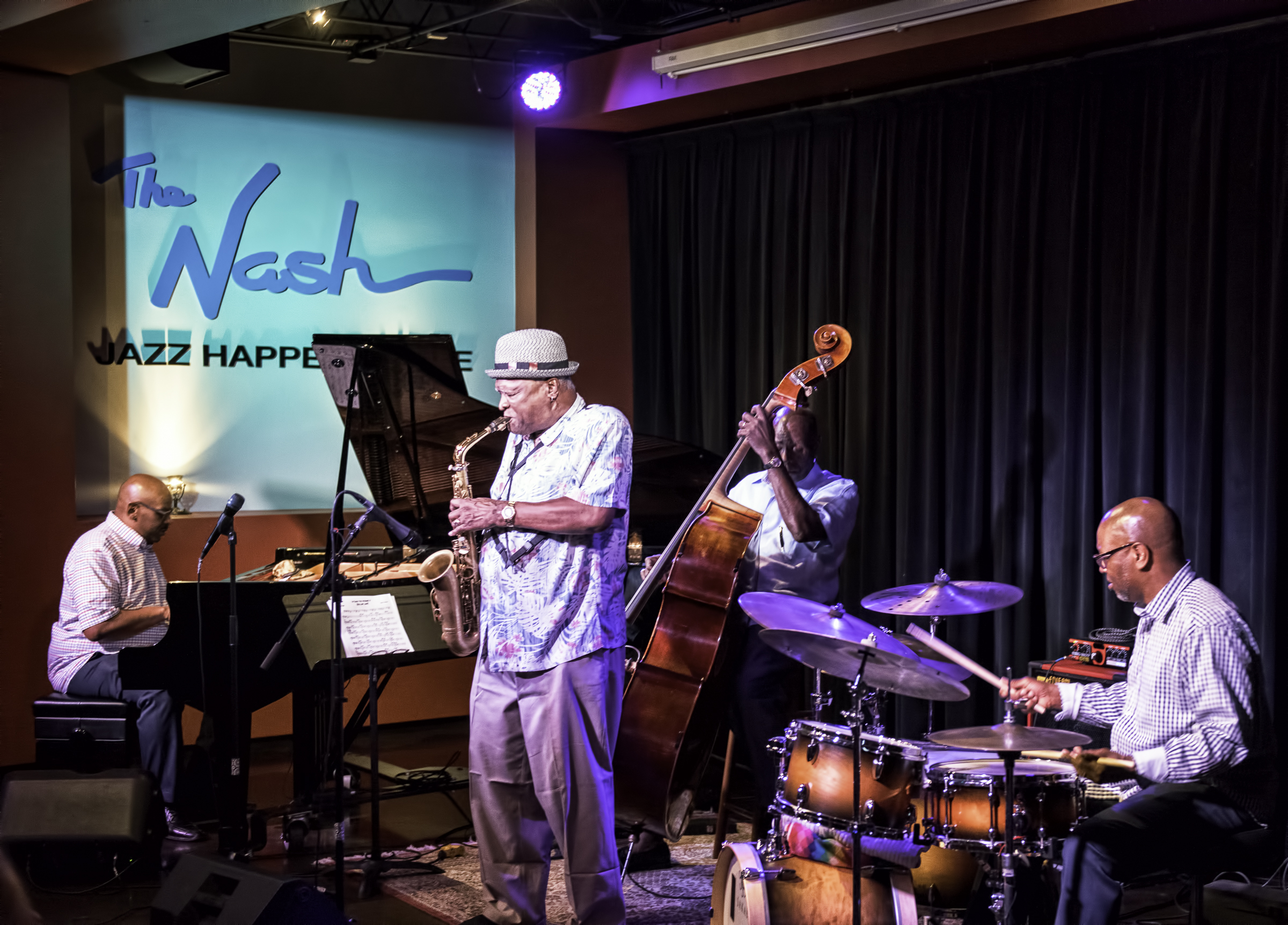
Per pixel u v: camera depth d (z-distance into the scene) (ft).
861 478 18.22
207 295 19.79
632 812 12.77
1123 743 10.33
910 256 17.57
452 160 21.47
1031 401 16.17
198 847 14.67
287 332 20.42
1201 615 9.96
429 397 14.42
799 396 13.52
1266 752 10.02
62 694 15.39
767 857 10.62
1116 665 13.14
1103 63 15.40
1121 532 10.34
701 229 20.58
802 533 13.17
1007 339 16.40
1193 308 14.51
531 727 10.37
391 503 16.07
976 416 16.81
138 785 13.35
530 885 10.85
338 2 14.44
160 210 19.39
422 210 21.29
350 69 20.66
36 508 17.80
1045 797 10.29
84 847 13.50
